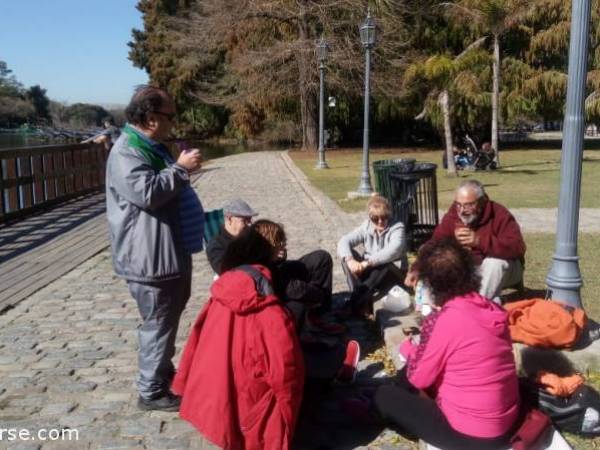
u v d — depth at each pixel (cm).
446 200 1466
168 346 432
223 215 567
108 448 389
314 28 3550
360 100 3803
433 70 2414
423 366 360
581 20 463
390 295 579
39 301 702
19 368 512
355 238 639
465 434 350
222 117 5547
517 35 3353
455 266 361
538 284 685
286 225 1169
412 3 3591
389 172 848
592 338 466
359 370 500
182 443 395
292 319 378
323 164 2544
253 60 3519
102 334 593
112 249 412
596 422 378
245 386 360
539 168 2322
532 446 353
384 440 397
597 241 936
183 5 5281
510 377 351
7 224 1210
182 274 415
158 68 5425
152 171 395
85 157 1638
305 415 427
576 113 482
